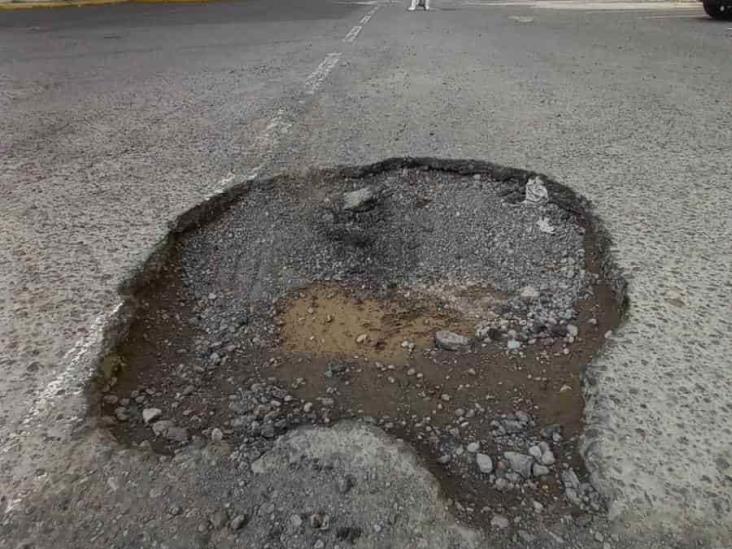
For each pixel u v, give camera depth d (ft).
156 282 8.47
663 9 40.19
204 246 9.55
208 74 21.15
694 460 5.18
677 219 9.39
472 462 5.44
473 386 6.57
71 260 8.58
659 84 18.29
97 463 5.27
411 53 24.38
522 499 5.00
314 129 14.35
